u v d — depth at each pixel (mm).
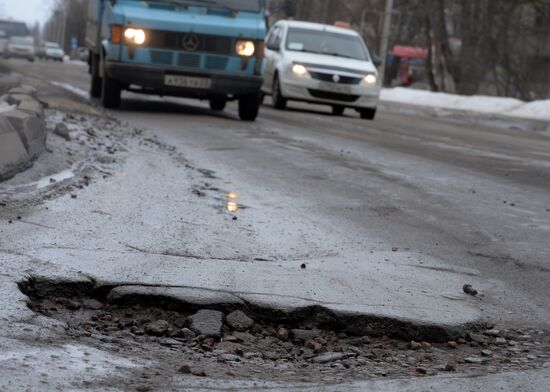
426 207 9312
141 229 7184
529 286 6383
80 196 8273
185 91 18328
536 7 46000
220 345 4891
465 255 7223
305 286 5785
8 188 8219
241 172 10961
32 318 4762
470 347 5125
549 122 29234
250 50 18312
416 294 5871
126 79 18047
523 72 49500
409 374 4457
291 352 4891
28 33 76688
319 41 25609
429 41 50312
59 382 3795
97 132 13242
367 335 5266
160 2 18281
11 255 5832
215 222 7777
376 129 19953
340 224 8133
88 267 5762
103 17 19922
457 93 47812
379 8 60031
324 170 11602
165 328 4984
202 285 5598
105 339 4680
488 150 16516
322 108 28062
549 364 4723
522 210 9523
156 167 10672
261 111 23234
